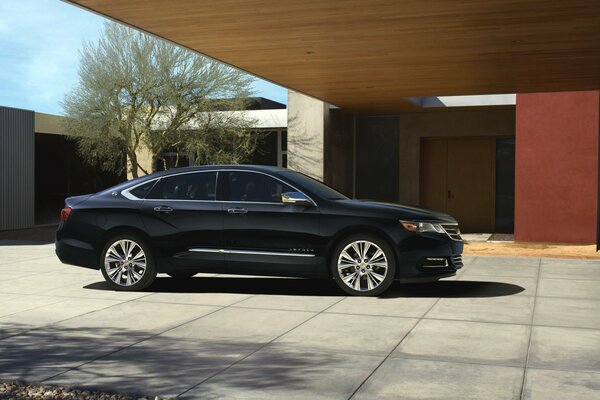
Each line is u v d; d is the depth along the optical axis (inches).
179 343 233.5
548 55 464.1
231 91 921.5
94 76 903.1
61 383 186.7
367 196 836.0
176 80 898.1
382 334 246.4
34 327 260.7
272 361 208.8
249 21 393.4
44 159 991.6
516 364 204.8
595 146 595.5
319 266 332.8
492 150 800.9
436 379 189.0
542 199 609.0
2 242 622.8
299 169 720.3
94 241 352.5
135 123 913.5
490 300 318.0
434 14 371.6
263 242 336.8
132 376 193.2
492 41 429.7
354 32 414.0
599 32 403.2
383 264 325.4
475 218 810.2
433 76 548.1
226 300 319.6
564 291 345.1
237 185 346.3
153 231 346.0
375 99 681.6
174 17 386.9
